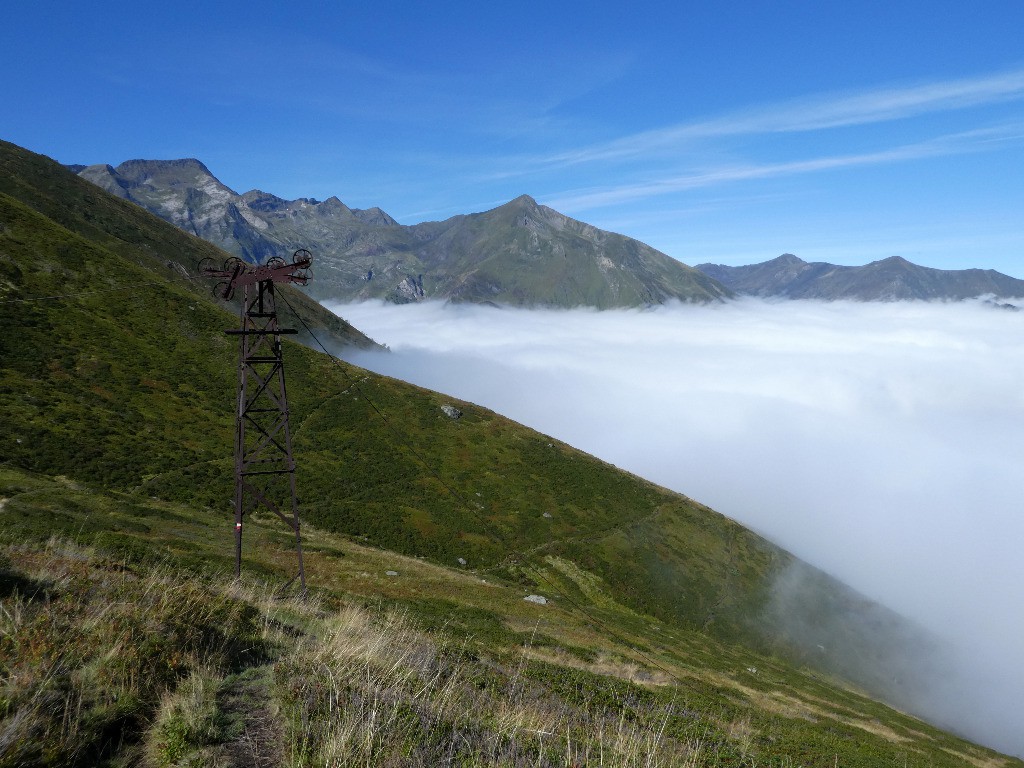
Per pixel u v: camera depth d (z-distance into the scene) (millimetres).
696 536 101625
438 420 106812
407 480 86375
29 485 40281
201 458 65375
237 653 9727
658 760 9484
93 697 7133
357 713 7875
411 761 7074
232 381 85688
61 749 6113
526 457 105750
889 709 65250
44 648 7383
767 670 64250
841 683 81562
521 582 72875
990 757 49031
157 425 68688
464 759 7551
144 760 6512
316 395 99188
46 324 76938
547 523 88750
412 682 9977
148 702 7453
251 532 48125
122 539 29703
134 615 9211
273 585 24281
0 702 6445
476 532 80562
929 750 38219
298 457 81500
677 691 27797
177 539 36531
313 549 48000
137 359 80438
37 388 64438
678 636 68625
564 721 11453
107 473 54812
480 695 11336
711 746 14789
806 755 18750
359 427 95250
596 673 25328
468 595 44906
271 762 6707
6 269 82312
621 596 79375
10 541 16344
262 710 7945
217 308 103938
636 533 95125
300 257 27062
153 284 98188
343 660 9648
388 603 32031
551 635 37188
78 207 142375
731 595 90875
